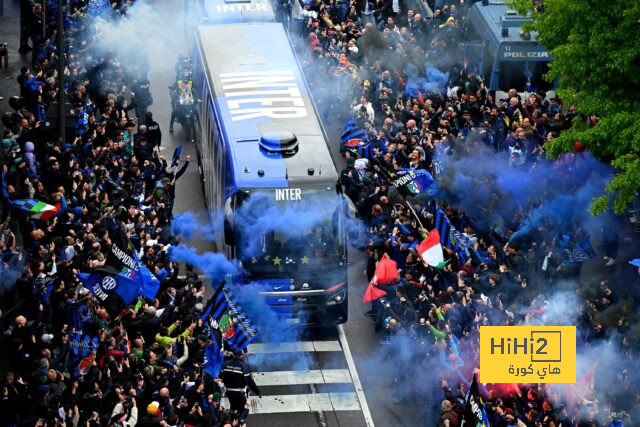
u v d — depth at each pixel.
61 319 35.94
